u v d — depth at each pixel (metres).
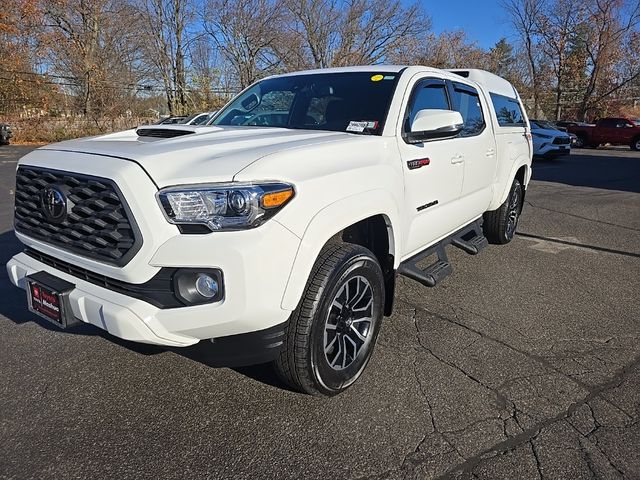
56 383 2.87
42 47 29.48
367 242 3.13
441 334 3.54
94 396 2.75
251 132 3.04
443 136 3.32
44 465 2.22
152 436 2.43
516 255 5.58
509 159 5.33
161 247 2.10
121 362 3.11
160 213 2.11
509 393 2.81
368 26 37.53
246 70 36.81
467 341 3.44
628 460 2.28
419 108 3.57
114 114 31.83
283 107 3.78
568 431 2.48
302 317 2.44
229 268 2.08
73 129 29.12
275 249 2.16
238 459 2.28
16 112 28.38
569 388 2.87
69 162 2.43
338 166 2.59
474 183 4.45
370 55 38.34
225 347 2.32
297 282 2.28
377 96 3.41
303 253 2.28
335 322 2.65
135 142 2.62
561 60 42.00
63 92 30.69
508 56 52.19
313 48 37.06
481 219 5.36
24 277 2.68
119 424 2.52
